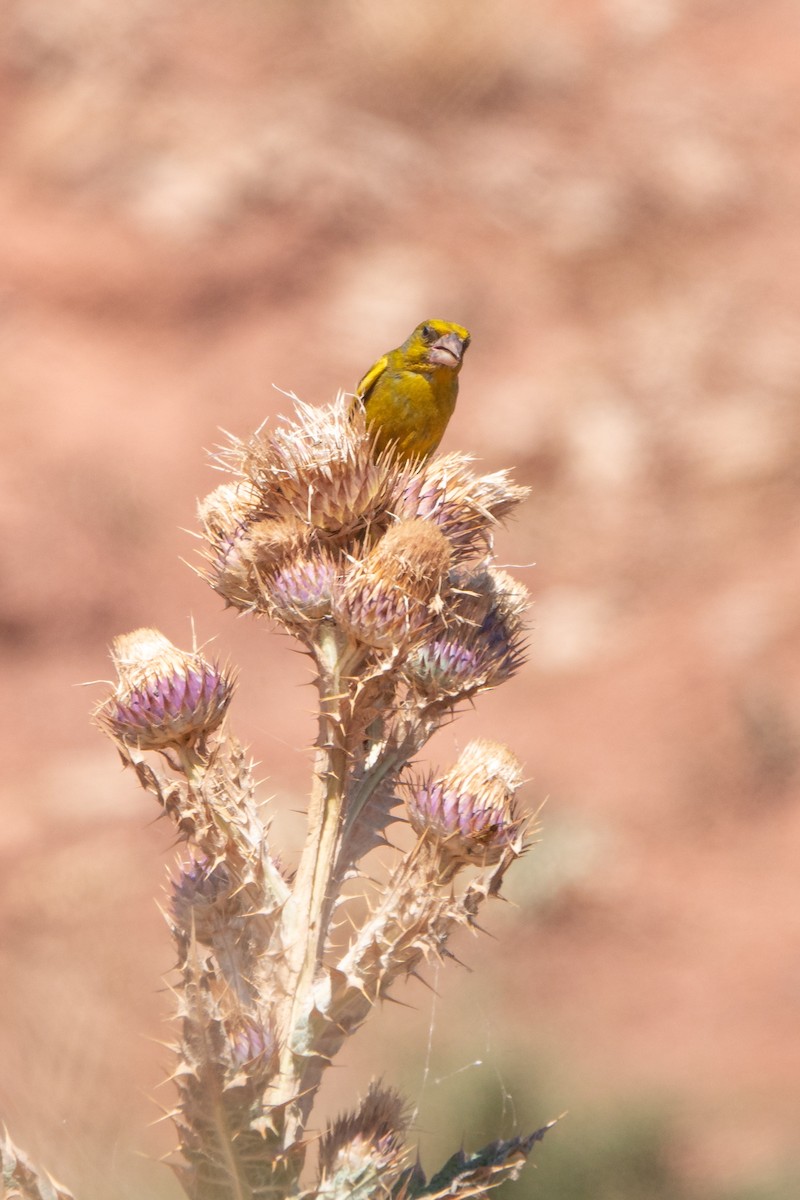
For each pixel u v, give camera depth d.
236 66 28.84
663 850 16.25
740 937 14.67
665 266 25.89
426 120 28.14
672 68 29.20
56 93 28.52
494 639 3.15
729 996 13.72
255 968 2.67
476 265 25.97
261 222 26.48
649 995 13.77
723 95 28.62
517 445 23.25
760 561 21.05
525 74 28.69
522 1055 11.35
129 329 25.48
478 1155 2.86
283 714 19.16
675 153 27.38
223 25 29.70
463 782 2.79
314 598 2.87
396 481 3.29
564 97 28.69
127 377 24.78
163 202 26.69
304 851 2.75
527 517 22.53
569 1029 12.95
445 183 27.08
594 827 16.36
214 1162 2.46
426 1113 10.27
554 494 22.91
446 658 3.02
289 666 20.58
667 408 23.67
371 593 2.78
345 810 2.81
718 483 22.44
